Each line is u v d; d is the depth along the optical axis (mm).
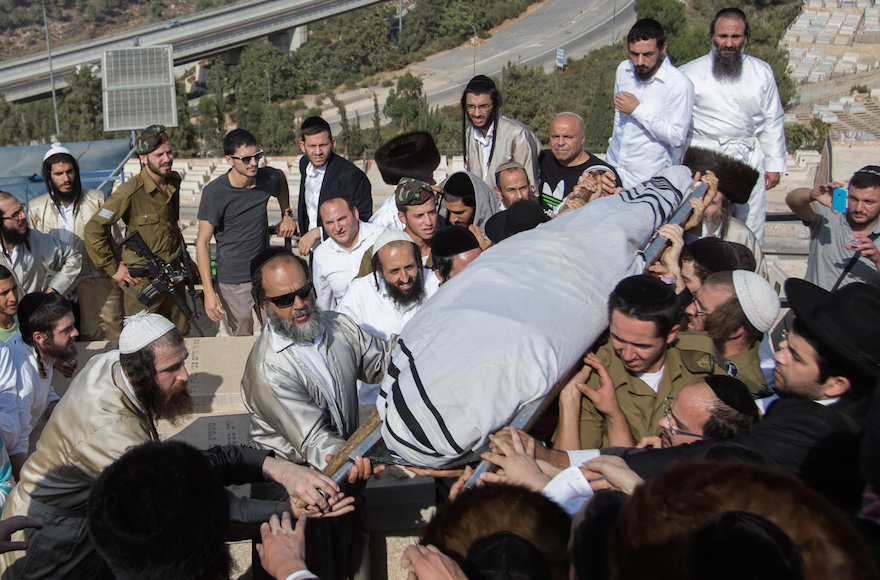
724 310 3098
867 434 2121
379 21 72500
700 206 3607
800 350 2621
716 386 2596
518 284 2705
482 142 5922
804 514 1411
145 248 6215
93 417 3191
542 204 5750
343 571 3234
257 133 54594
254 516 3127
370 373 3754
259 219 6480
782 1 38969
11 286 4559
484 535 1845
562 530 1891
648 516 1472
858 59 52844
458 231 4371
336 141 40188
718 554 1306
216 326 9125
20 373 4105
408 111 53844
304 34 76500
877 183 4574
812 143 36844
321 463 3180
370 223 5770
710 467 1509
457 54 73625
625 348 2736
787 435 2480
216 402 4840
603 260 2908
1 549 3033
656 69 5297
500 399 2414
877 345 2467
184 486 2307
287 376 3305
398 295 4285
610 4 80250
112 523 2256
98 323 6598
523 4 80812
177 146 51188
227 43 73125
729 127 5520
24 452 4113
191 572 2330
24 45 107250
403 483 3750
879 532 1895
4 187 9844
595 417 3018
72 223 6457
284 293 3205
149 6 114188
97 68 60312
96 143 12516
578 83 54562
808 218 5172
